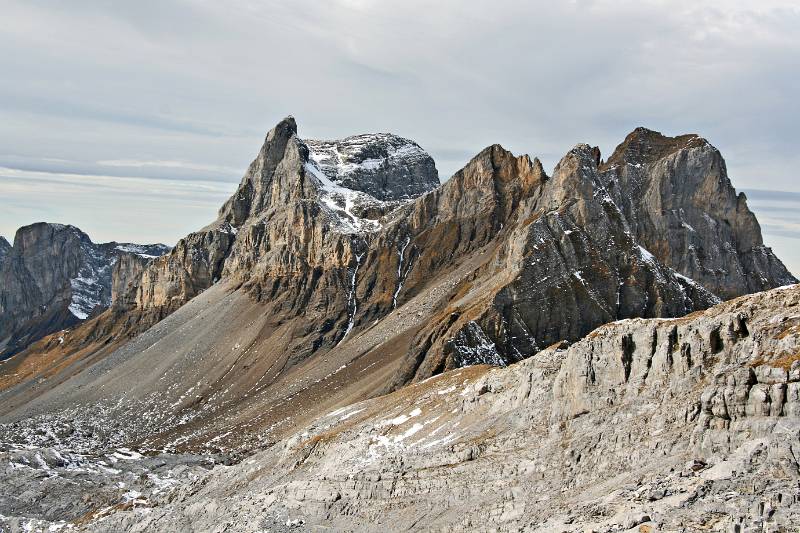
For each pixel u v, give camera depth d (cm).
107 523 13875
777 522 5569
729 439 6856
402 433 11531
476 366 14712
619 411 8419
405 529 8862
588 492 7562
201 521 11906
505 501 8362
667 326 8569
